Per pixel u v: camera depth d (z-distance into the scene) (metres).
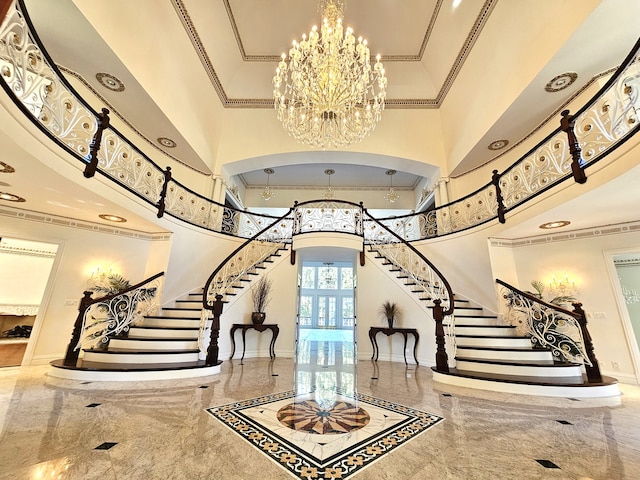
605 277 4.60
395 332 5.67
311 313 15.05
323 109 4.45
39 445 1.99
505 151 6.39
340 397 3.35
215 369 4.35
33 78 2.73
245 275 6.24
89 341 4.86
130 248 5.56
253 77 7.98
